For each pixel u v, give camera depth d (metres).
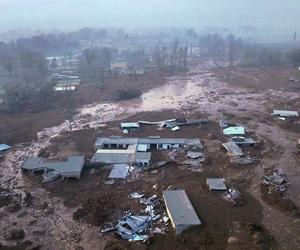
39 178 47.88
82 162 49.69
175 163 51.09
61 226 37.69
